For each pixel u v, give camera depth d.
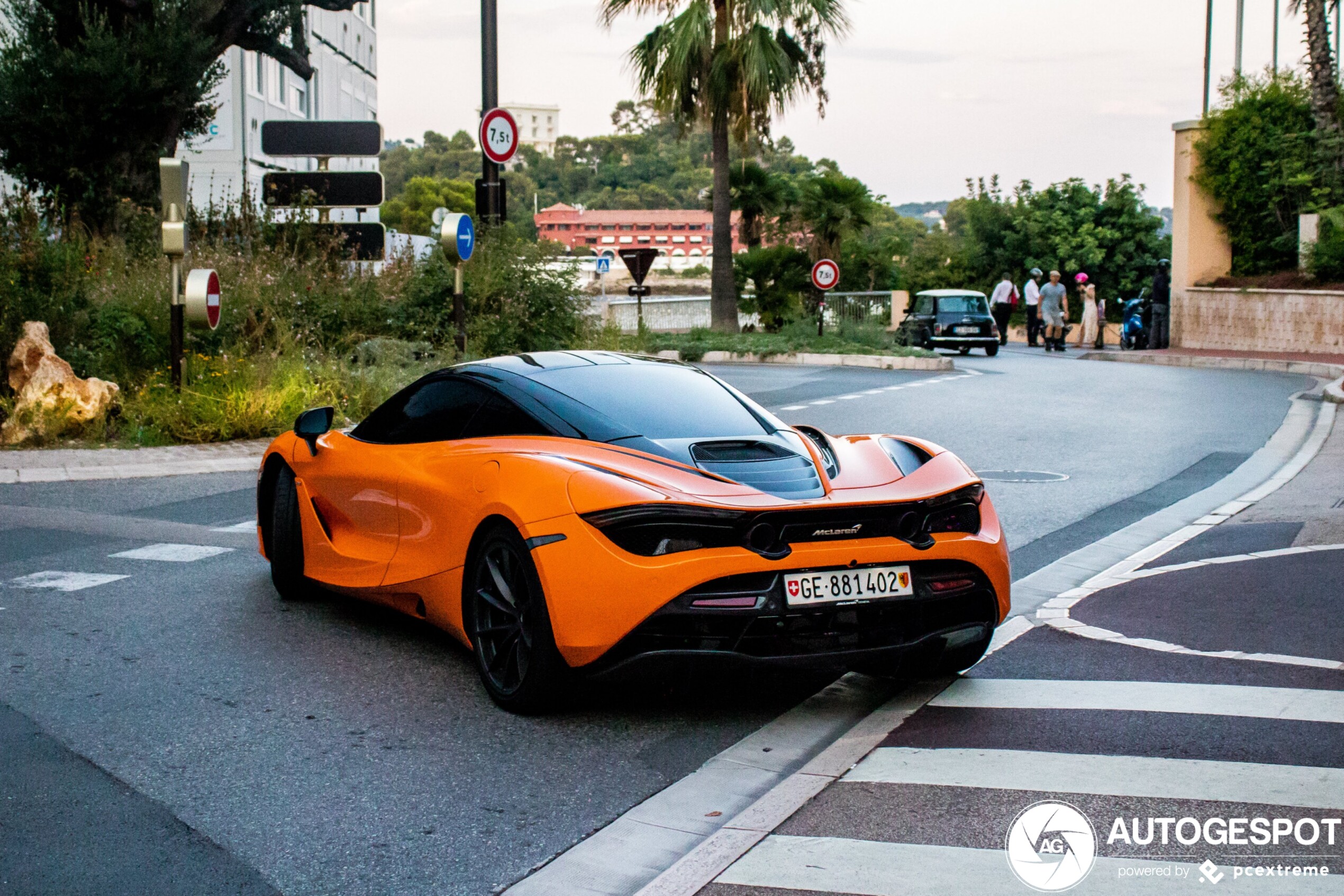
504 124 16.92
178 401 11.52
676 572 3.95
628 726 4.33
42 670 4.94
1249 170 25.38
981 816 3.43
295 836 3.41
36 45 17.94
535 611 4.19
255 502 8.91
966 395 16.47
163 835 3.40
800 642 4.12
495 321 16.41
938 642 4.38
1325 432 12.46
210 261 15.12
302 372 12.80
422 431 5.29
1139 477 10.06
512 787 3.78
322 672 4.95
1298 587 6.14
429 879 3.15
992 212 43.34
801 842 3.29
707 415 4.74
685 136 30.03
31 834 3.39
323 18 48.09
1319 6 25.00
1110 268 41.94
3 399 11.30
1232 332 25.31
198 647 5.29
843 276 41.06
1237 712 4.29
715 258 29.69
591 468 4.25
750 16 28.05
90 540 7.53
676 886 3.04
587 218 187.75
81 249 14.38
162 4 18.62
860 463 4.61
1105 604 6.00
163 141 18.69
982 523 4.56
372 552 5.37
